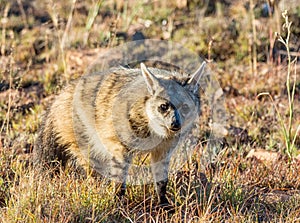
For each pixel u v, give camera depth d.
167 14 24.81
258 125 16.16
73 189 10.61
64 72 18.58
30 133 15.02
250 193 11.42
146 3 25.16
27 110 17.06
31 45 21.89
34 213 9.95
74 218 10.11
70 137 11.78
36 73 19.94
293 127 16.17
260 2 24.36
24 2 26.53
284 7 22.50
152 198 10.84
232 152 13.98
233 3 26.12
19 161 12.46
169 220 10.43
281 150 14.70
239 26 23.31
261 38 22.30
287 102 18.41
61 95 11.96
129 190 11.48
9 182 11.32
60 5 25.75
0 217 9.91
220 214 10.42
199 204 10.95
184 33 23.16
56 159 12.10
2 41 21.97
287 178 12.68
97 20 24.16
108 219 10.27
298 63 21.08
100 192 10.73
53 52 21.11
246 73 20.45
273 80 19.52
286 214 10.95
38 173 11.09
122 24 23.39
